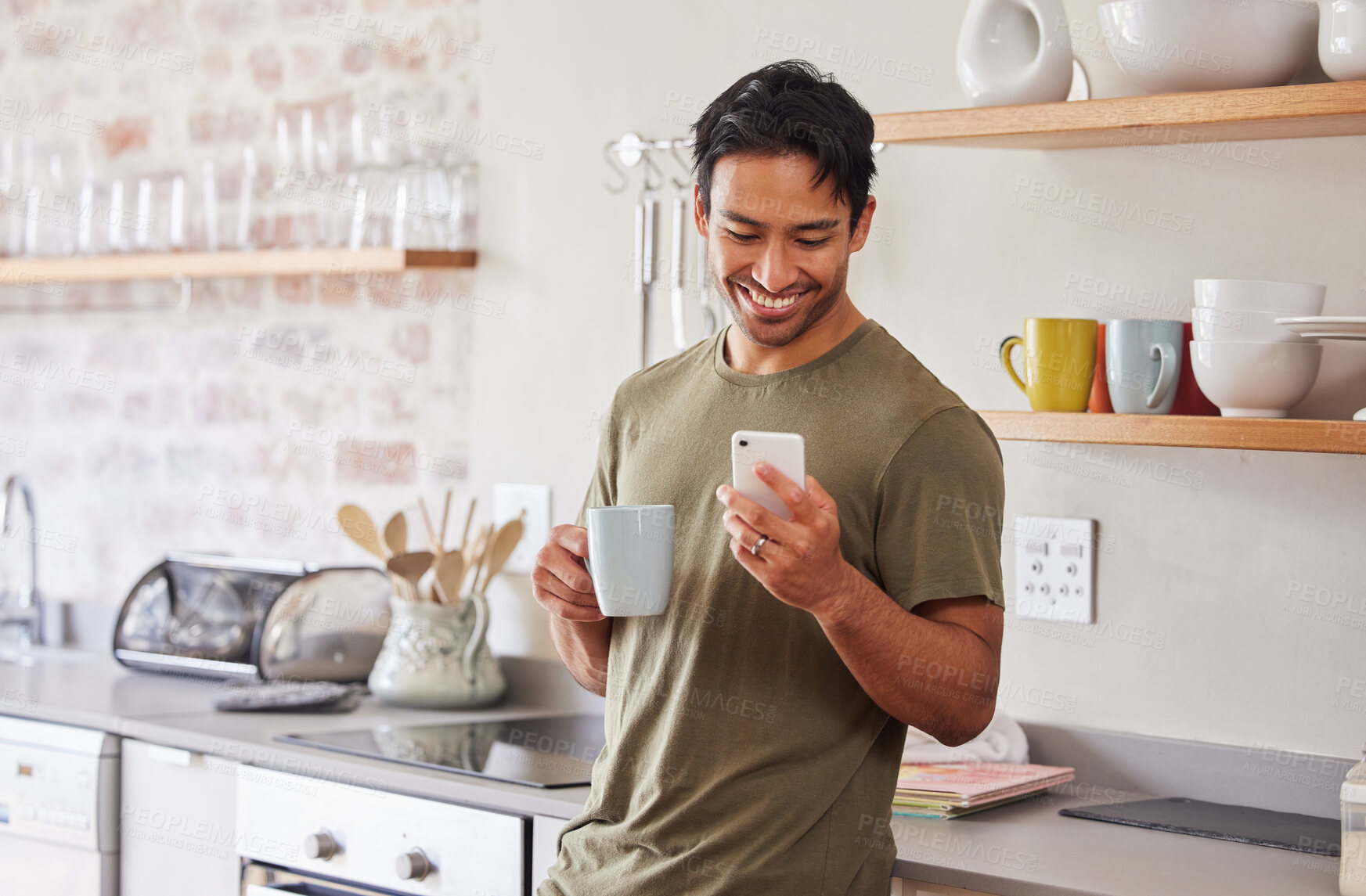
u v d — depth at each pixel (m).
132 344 3.04
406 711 2.28
